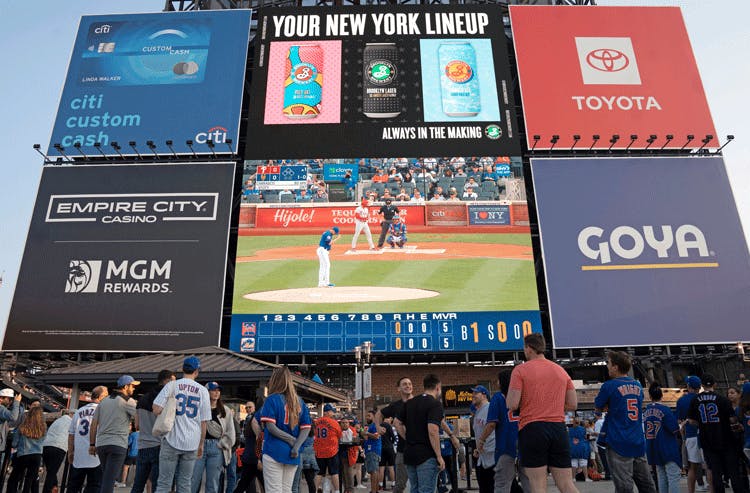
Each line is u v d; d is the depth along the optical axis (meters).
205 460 8.95
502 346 27.53
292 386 6.52
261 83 33.28
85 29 34.66
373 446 12.68
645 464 6.68
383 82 33.19
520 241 29.66
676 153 32.09
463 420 14.00
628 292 28.52
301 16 34.94
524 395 5.84
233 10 35.00
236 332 27.86
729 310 28.16
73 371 17.17
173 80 33.34
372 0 39.28
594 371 32.50
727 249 29.34
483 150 31.59
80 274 28.94
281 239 29.84
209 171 31.20
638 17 34.81
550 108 32.50
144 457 7.77
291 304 28.36
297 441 6.34
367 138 31.94
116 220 30.14
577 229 29.75
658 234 29.62
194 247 29.52
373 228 29.98
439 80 33.28
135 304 28.38
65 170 31.33
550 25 34.50
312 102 32.78
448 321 27.94
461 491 11.44
